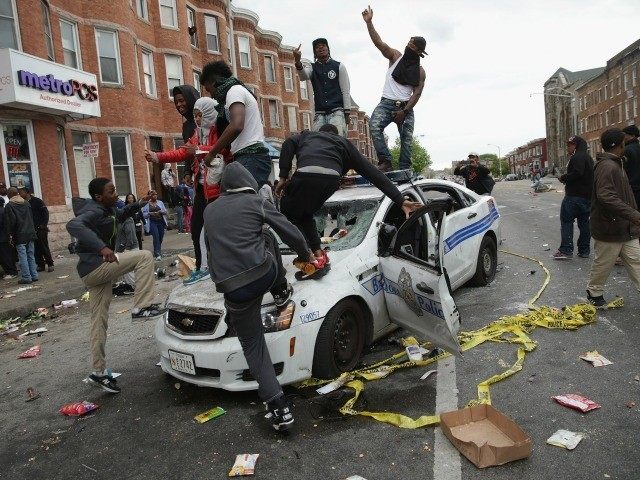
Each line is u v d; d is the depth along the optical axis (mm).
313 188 4160
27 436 3838
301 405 3752
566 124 80875
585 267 7137
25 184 14141
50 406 4359
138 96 20016
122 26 19141
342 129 7219
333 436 3303
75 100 14945
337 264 4266
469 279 6246
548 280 6453
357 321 4258
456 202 6281
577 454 2842
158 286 9430
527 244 9758
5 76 12633
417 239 5086
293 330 3764
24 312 8109
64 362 5555
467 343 4527
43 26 14953
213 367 3781
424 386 3861
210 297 4121
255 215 3361
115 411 4105
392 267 4273
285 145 4441
